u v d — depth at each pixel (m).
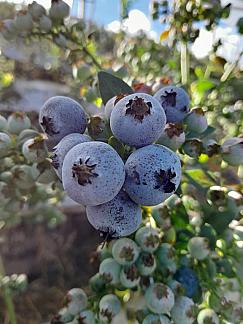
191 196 0.09
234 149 0.09
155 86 0.10
